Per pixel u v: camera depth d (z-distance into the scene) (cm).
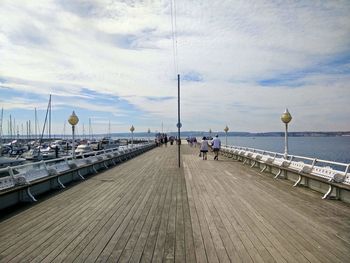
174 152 2917
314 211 645
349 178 725
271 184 1000
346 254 417
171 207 686
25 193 764
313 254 417
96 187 956
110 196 814
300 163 1016
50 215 623
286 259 402
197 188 929
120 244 457
